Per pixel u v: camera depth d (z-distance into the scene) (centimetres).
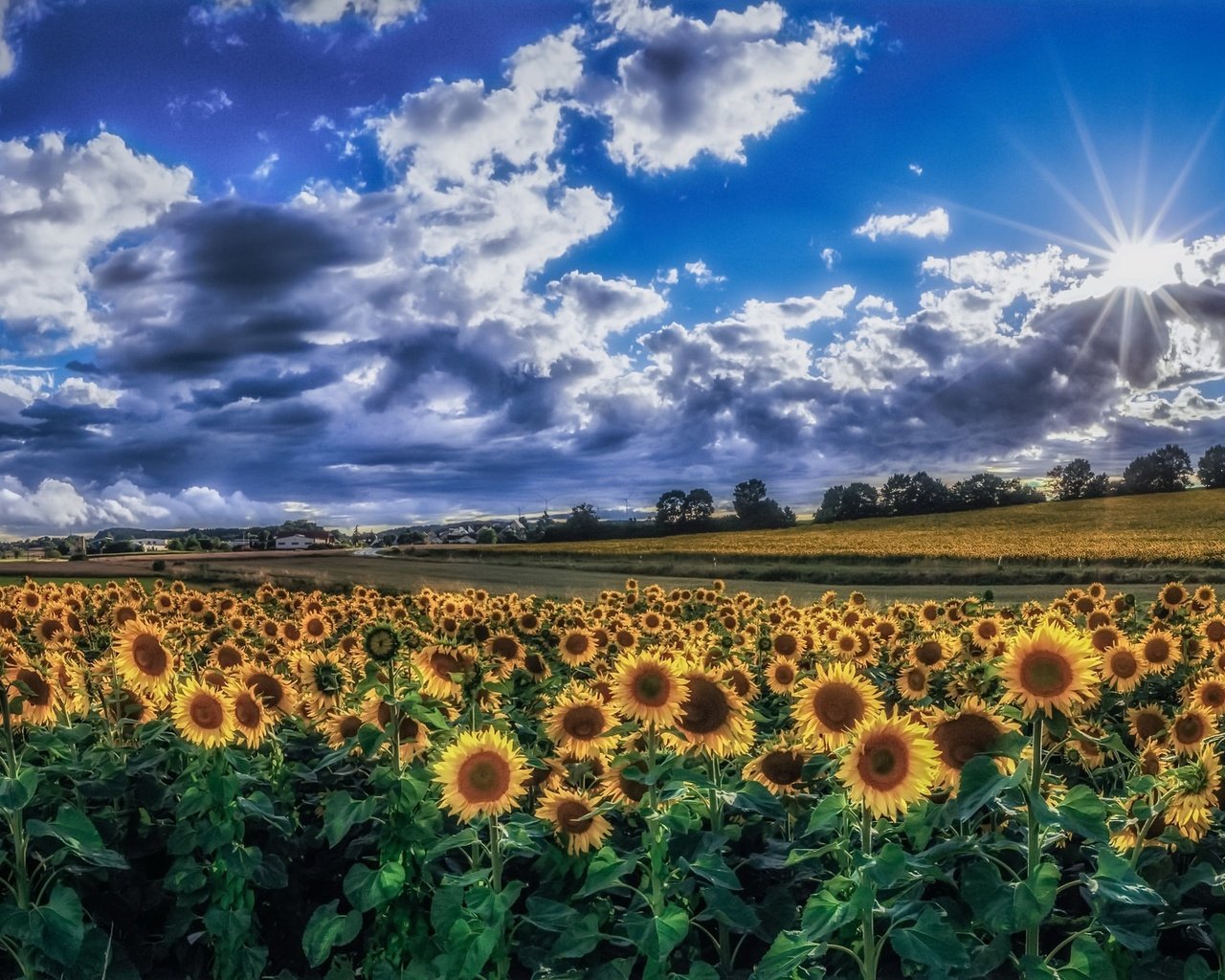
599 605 1681
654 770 538
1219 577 5094
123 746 734
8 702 582
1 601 1418
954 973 460
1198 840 578
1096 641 993
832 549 7800
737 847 628
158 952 623
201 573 5175
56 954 515
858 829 524
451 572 6444
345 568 6869
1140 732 779
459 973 508
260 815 605
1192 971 475
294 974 649
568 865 592
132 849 648
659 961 484
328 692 766
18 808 522
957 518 10338
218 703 609
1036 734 459
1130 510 9706
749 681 733
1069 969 438
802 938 458
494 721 698
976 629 1175
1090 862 606
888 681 1079
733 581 5909
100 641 1123
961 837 524
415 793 587
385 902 566
